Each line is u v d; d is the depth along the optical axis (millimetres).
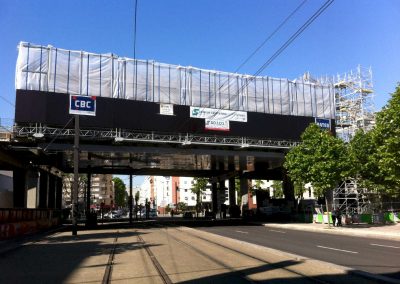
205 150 48219
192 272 11633
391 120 31188
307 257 14555
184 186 148750
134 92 45344
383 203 47469
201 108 47688
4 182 58844
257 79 51469
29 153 43031
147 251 17625
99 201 157125
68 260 15164
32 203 48812
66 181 121562
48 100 41625
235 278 10586
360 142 43531
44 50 42562
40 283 10562
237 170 67562
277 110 52031
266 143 50156
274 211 56875
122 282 10391
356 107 61156
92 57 44250
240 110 49656
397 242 21359
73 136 41906
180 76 47562
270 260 13734
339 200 54156
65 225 49688
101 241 23812
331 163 34938
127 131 44500
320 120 54094
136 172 69500
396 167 30938
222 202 72500
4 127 39938
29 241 24906
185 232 30703
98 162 55531
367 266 12445
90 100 43031
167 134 45938
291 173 38250
